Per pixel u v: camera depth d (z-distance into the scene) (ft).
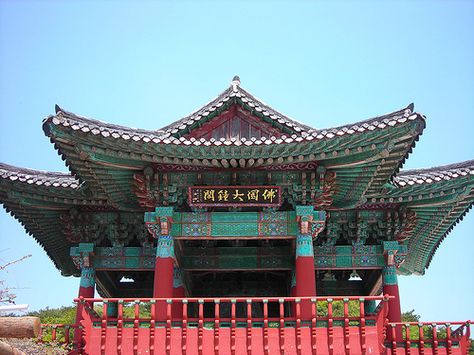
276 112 65.16
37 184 64.85
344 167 61.57
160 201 63.36
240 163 60.44
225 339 53.57
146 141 56.24
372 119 56.13
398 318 67.00
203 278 84.28
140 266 70.28
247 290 83.41
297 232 62.18
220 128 66.08
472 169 63.26
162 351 53.06
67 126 54.03
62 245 80.53
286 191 63.46
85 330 53.93
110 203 68.39
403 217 70.49
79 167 61.46
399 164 61.77
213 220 62.85
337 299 54.65
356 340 53.42
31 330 30.86
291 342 53.31
